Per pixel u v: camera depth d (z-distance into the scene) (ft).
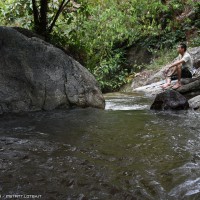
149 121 14.76
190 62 26.11
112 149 10.31
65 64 19.43
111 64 43.52
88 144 10.82
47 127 13.32
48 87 18.24
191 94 24.26
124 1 42.57
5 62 17.39
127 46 48.29
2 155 9.36
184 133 12.38
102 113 17.15
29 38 18.81
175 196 7.06
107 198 6.93
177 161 9.19
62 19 27.40
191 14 44.98
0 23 28.27
